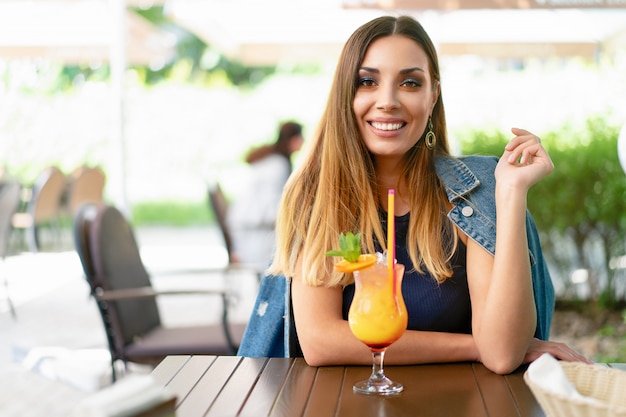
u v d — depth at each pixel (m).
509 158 1.99
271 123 15.43
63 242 11.05
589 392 1.54
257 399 1.71
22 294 7.32
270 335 2.27
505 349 1.87
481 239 2.04
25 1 7.26
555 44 7.45
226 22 7.69
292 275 2.08
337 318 2.00
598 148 5.62
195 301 7.01
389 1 6.09
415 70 2.06
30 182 12.99
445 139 2.23
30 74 15.01
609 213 5.61
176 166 14.84
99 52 8.75
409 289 2.07
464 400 1.68
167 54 9.54
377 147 2.08
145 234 12.57
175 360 2.02
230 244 5.99
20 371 4.78
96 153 13.87
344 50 2.11
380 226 2.08
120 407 1.30
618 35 7.11
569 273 5.80
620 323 5.50
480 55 7.53
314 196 2.13
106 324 3.49
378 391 1.73
